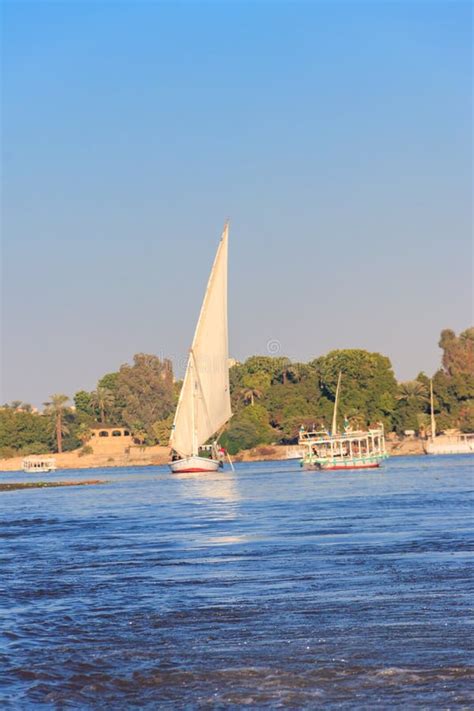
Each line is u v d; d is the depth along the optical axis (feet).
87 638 142.00
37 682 119.65
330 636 136.67
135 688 116.16
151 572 206.69
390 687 112.27
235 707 108.06
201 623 149.38
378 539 249.34
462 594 162.40
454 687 111.14
